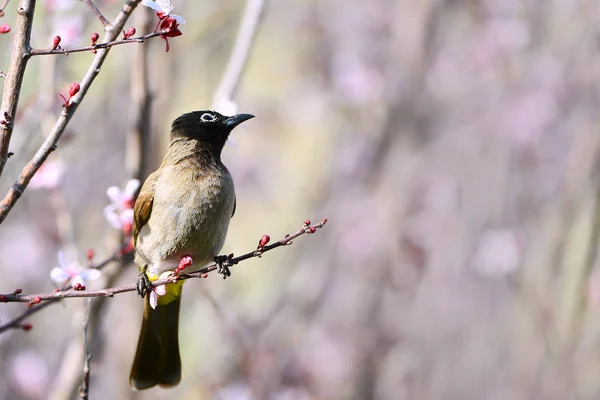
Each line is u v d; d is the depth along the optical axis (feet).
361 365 43.73
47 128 29.68
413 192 46.93
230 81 30.63
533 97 49.62
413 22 47.70
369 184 47.29
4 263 44.37
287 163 53.72
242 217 52.08
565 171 46.37
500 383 44.27
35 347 42.14
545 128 48.67
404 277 45.80
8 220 45.01
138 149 29.53
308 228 20.88
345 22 51.90
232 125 28.89
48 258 44.68
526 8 51.47
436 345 45.32
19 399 40.96
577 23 50.72
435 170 47.55
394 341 44.91
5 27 20.42
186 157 28.02
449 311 45.70
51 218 44.45
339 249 46.01
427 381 44.60
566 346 43.32
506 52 50.72
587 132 45.39
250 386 40.37
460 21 51.11
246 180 53.31
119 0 38.60
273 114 54.03
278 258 47.93
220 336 41.19
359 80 47.62
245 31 31.07
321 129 52.90
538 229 46.21
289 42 54.60
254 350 41.09
